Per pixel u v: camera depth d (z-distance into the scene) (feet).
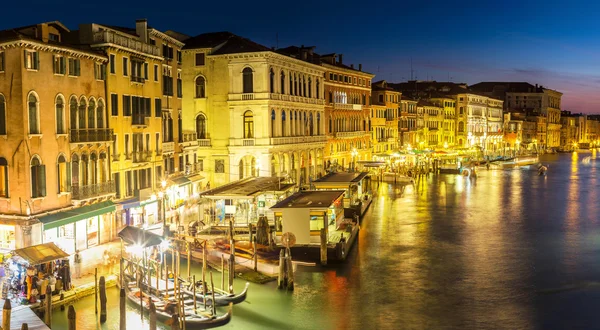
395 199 197.47
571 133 645.51
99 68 111.14
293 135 190.70
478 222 152.25
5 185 93.71
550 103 561.43
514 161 369.09
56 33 109.91
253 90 170.91
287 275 93.66
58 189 99.45
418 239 130.82
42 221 93.35
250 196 125.70
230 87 172.14
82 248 104.22
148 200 122.21
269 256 107.96
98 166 110.11
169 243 102.32
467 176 285.23
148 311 78.13
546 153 525.75
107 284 87.15
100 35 112.27
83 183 106.32
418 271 104.88
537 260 112.16
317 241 112.27
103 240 109.91
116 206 112.47
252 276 98.89
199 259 104.73
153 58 130.41
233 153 173.17
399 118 309.63
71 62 103.19
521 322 81.51
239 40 177.06
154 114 132.36
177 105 147.95
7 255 88.79
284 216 112.68
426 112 344.69
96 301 77.92
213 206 135.44
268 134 171.12
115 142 116.16
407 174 276.00
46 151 96.48
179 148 149.38
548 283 97.76
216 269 101.50
